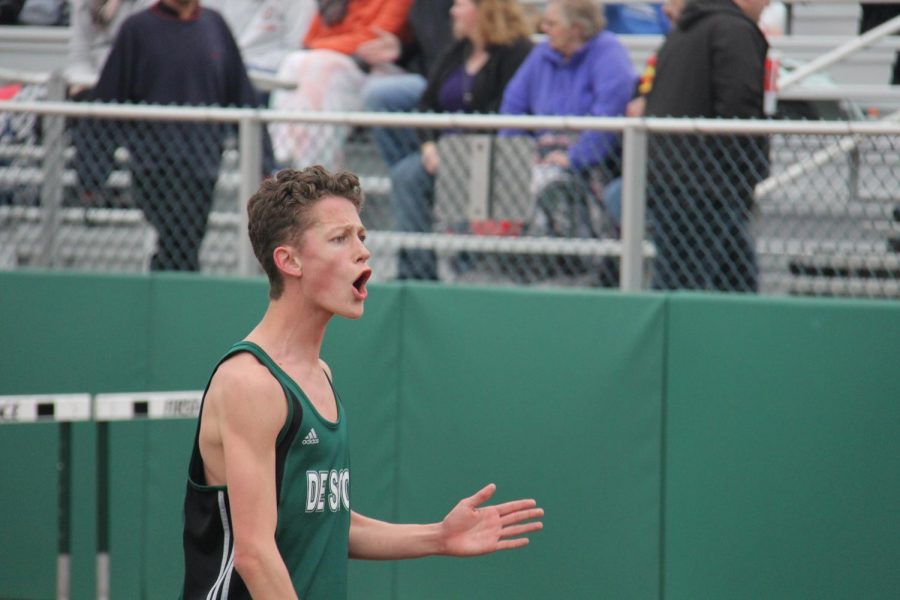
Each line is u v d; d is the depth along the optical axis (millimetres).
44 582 23328
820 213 20609
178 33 24438
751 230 20484
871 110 28047
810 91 27156
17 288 23531
